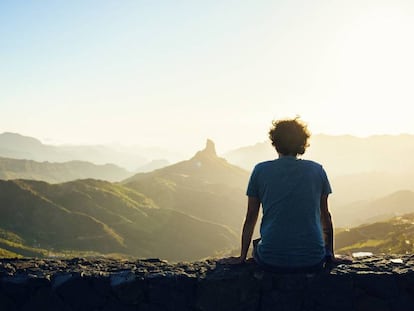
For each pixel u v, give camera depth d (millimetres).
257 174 5105
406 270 5043
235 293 4934
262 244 4980
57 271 5230
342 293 4875
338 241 121125
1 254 161750
